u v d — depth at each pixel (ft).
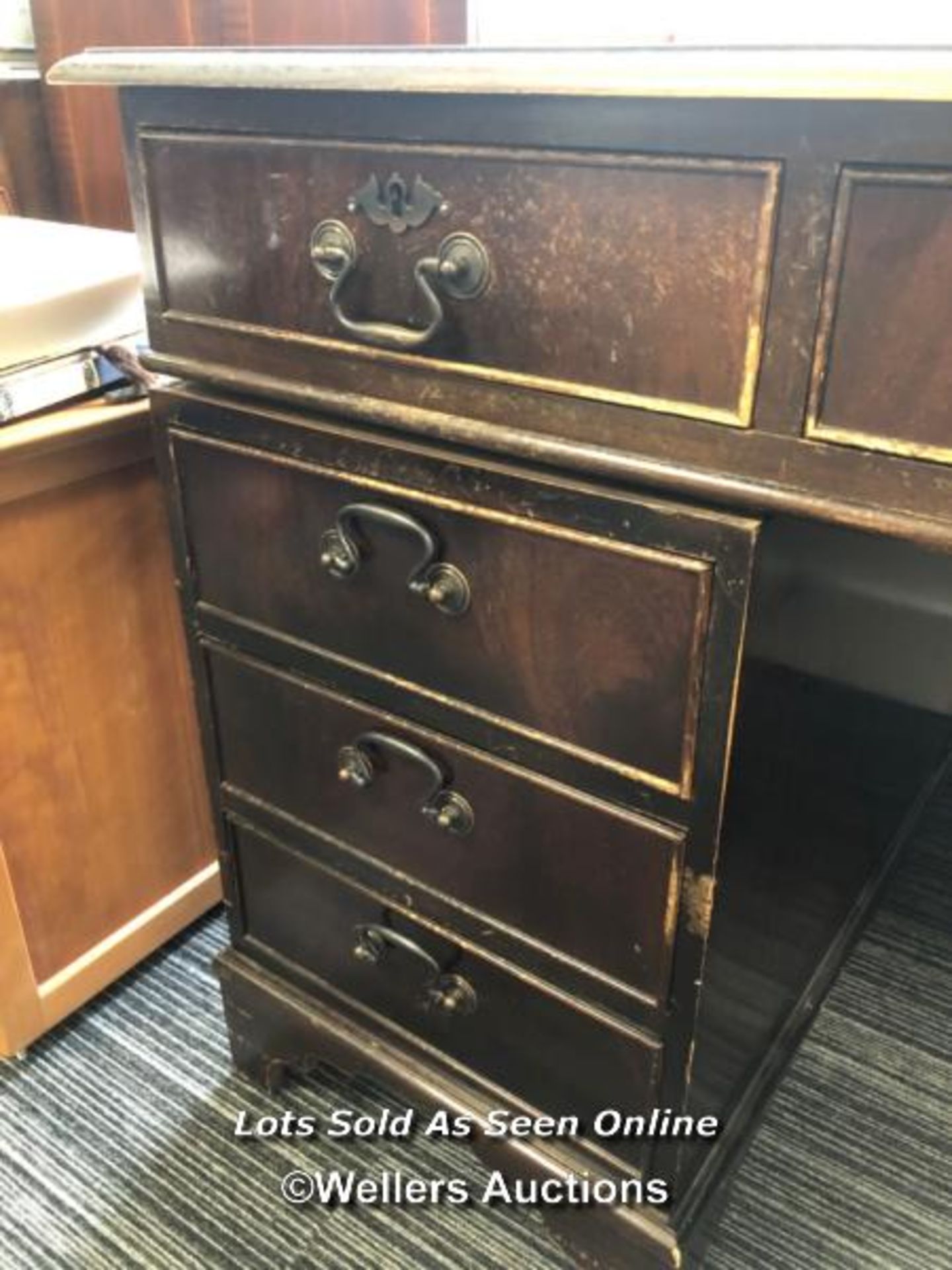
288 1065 3.26
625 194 1.63
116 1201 3.04
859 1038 3.60
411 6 3.32
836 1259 2.91
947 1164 3.18
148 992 3.71
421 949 2.67
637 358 1.72
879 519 1.59
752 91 1.40
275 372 2.20
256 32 3.56
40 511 2.88
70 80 2.10
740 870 2.21
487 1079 2.77
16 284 2.74
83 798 3.30
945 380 1.49
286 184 2.00
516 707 2.17
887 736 3.08
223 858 3.07
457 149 1.77
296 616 2.47
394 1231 2.97
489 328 1.86
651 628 1.90
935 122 1.37
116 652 3.23
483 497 2.00
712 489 1.72
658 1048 2.33
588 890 2.27
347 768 2.53
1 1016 3.28
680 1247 2.50
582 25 3.28
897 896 4.21
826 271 1.51
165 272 2.28
